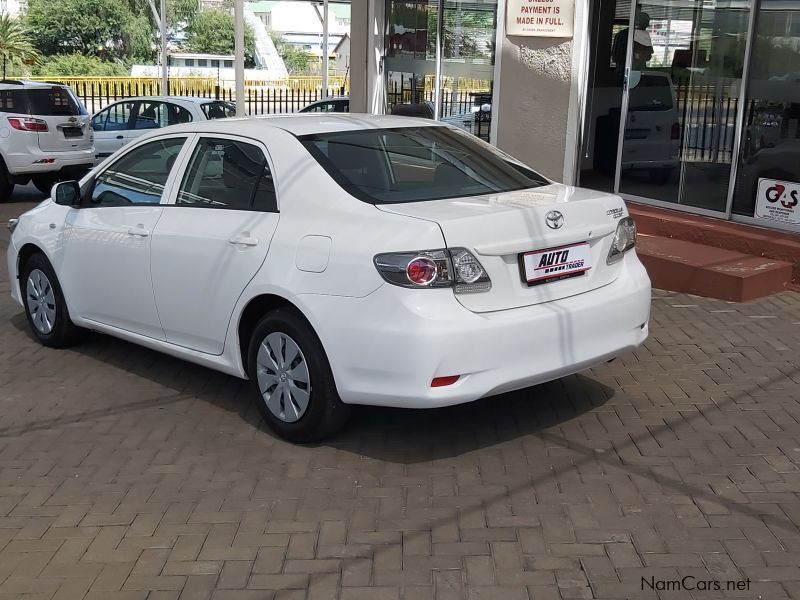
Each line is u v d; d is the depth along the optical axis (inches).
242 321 200.7
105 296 237.9
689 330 266.1
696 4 337.4
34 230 259.3
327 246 180.2
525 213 178.9
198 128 222.8
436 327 166.7
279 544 156.3
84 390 232.4
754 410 209.3
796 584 141.9
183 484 179.6
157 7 1926.7
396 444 195.9
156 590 143.6
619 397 218.8
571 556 150.7
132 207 229.8
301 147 198.2
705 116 340.8
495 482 177.6
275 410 196.9
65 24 1871.3
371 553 152.9
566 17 372.2
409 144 209.0
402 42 468.8
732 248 321.7
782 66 312.7
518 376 175.5
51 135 546.3
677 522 160.7
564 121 382.0
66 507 171.0
